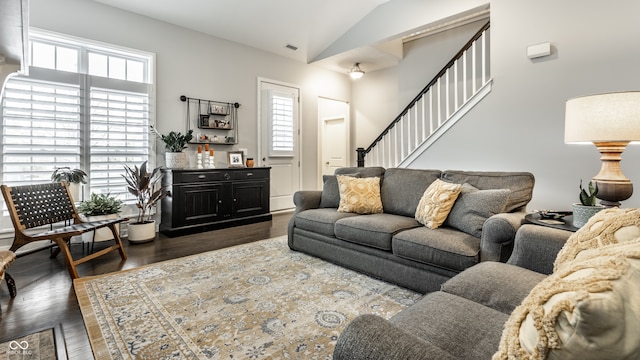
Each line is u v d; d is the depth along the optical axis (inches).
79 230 104.0
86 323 74.0
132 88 156.4
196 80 179.9
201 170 164.1
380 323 31.7
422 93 185.0
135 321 74.9
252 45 203.9
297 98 230.5
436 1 163.0
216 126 185.3
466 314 43.8
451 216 96.8
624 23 114.3
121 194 154.8
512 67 139.6
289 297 87.8
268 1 166.6
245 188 184.4
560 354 19.2
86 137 143.9
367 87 261.1
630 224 37.4
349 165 268.7
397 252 93.2
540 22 132.0
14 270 108.7
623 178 72.2
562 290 20.5
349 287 94.7
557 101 128.6
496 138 145.3
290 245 130.6
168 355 62.5
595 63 120.0
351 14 192.1
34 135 130.6
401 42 231.8
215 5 161.8
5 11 60.6
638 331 17.9
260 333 70.2
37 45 134.7
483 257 80.4
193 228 161.8
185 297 87.5
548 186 131.9
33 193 109.7
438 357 26.5
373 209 119.3
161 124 167.0
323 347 65.4
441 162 165.0
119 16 153.1
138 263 115.9
